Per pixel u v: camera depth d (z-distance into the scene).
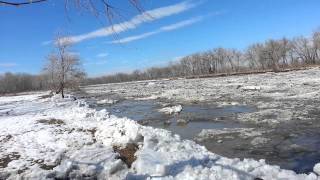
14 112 32.50
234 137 17.69
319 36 102.75
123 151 13.34
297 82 45.66
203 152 12.45
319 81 43.97
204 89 50.06
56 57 51.69
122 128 16.92
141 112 31.64
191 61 143.00
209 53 135.75
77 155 12.55
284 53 110.19
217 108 29.30
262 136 17.42
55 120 23.19
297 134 17.28
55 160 12.72
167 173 9.87
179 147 12.91
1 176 11.10
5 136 18.27
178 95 44.66
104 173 10.67
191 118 25.02
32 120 24.25
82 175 10.68
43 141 16.25
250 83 52.84
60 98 48.81
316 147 14.75
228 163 10.81
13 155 14.04
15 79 129.62
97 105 42.19
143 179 9.59
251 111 25.92
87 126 19.50
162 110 30.84
